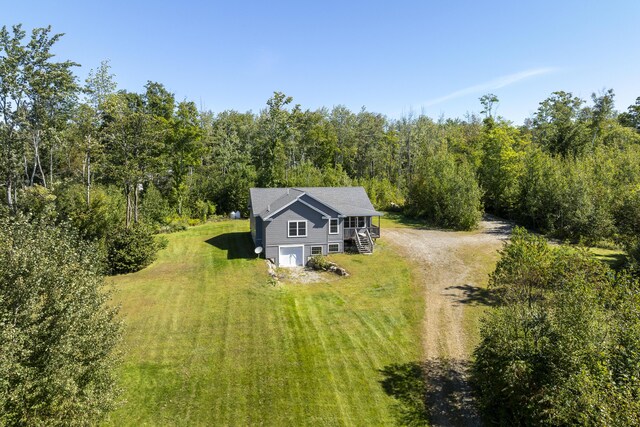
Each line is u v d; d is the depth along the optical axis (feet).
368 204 116.26
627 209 92.73
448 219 135.54
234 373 51.52
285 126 179.32
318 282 85.30
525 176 137.80
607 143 182.60
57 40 92.32
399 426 41.57
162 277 87.30
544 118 214.69
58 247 35.01
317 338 60.18
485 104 182.19
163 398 46.65
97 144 104.06
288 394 47.37
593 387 28.04
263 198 113.91
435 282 81.30
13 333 27.43
